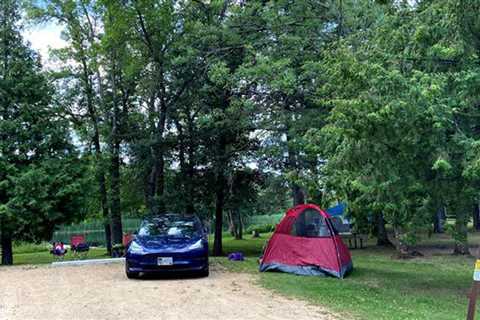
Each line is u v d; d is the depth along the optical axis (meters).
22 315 7.18
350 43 11.72
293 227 12.29
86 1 20.84
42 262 19.14
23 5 21.12
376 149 8.36
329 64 10.46
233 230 41.56
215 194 22.69
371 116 7.45
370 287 10.19
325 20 16.05
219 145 21.12
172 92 20.47
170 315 7.06
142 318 6.88
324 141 10.98
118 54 21.28
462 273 12.71
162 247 10.73
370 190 8.54
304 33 16.17
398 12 9.78
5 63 18.08
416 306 8.25
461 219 8.73
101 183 22.91
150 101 22.48
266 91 16.52
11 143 17.17
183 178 21.81
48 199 17.11
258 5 16.97
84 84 23.80
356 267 13.84
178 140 21.36
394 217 8.94
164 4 18.56
